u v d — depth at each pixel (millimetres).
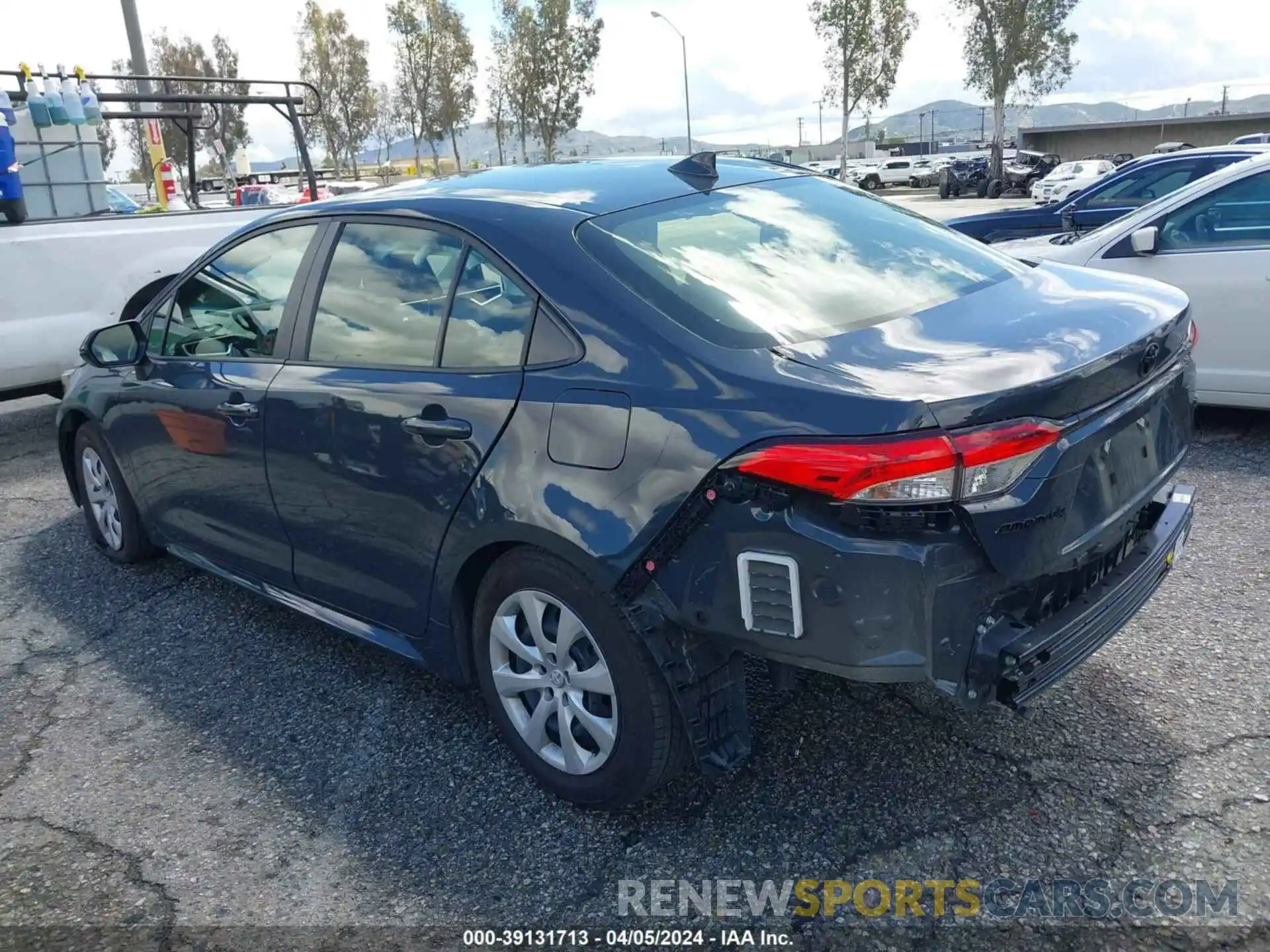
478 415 2703
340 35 62312
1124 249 5750
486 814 2816
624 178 3139
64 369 6617
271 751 3199
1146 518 2844
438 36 55000
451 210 3008
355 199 3422
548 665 2719
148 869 2666
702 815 2734
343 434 3078
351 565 3229
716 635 2340
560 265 2682
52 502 5887
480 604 2854
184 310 3953
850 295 2674
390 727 3293
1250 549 4145
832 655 2184
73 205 7520
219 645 3971
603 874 2549
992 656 2209
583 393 2504
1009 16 41344
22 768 3188
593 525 2426
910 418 2066
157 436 4000
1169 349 2664
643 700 2492
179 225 7133
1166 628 3535
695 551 2314
